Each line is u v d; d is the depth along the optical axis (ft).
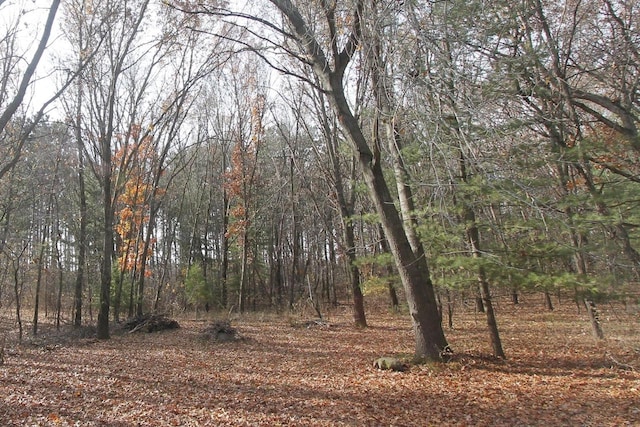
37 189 65.16
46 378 30.35
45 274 71.67
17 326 62.39
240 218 92.02
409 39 21.16
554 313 67.97
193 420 21.65
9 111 21.63
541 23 36.50
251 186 90.02
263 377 30.76
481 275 30.22
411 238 34.47
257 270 104.99
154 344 45.93
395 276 37.32
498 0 27.07
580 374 29.68
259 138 88.48
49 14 22.68
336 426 20.79
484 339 45.24
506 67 27.89
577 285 26.86
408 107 20.89
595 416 21.43
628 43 36.32
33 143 59.26
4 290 71.20
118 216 86.89
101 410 23.20
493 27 26.18
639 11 38.83
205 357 38.55
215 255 125.70
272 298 91.40
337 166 59.72
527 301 87.86
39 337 51.01
